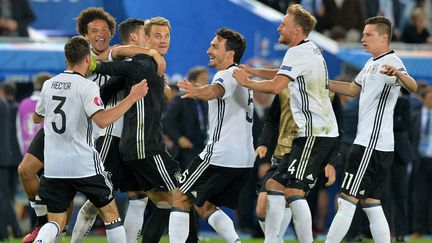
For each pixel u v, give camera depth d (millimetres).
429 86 46188
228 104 28062
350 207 29094
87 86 26266
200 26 47750
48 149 26641
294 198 28562
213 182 28109
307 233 28641
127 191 29594
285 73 27688
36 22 51062
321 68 28203
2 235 41781
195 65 47750
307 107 28172
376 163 28875
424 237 46312
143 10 47812
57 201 26844
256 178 44281
